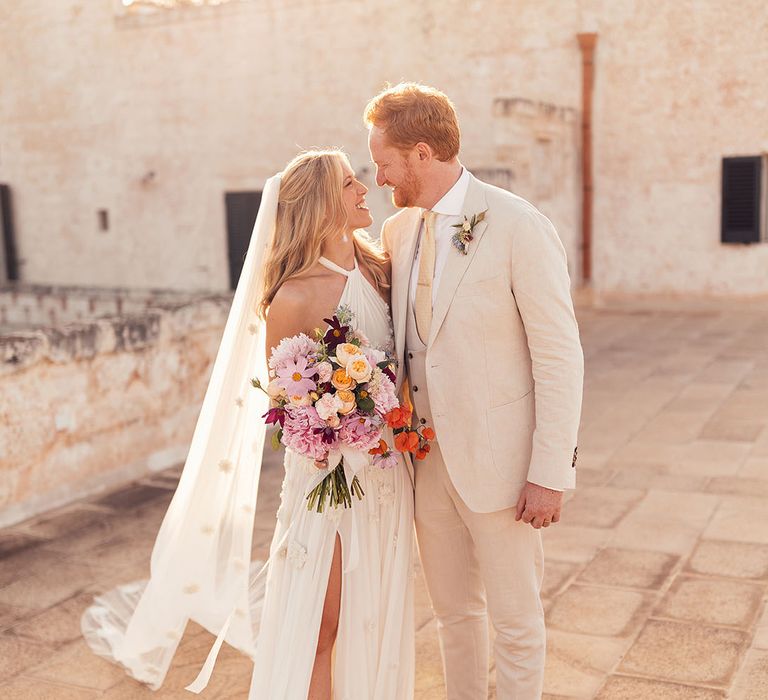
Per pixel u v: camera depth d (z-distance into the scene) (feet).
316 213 7.66
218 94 45.73
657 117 41.09
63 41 48.80
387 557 7.91
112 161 49.11
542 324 7.10
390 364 7.59
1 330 40.29
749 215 40.14
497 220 7.16
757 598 11.69
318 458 7.45
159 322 19.08
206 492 8.93
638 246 42.55
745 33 38.99
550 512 7.22
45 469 16.52
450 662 8.35
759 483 16.58
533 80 41.47
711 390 24.71
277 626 7.85
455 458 7.43
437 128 7.23
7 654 10.98
